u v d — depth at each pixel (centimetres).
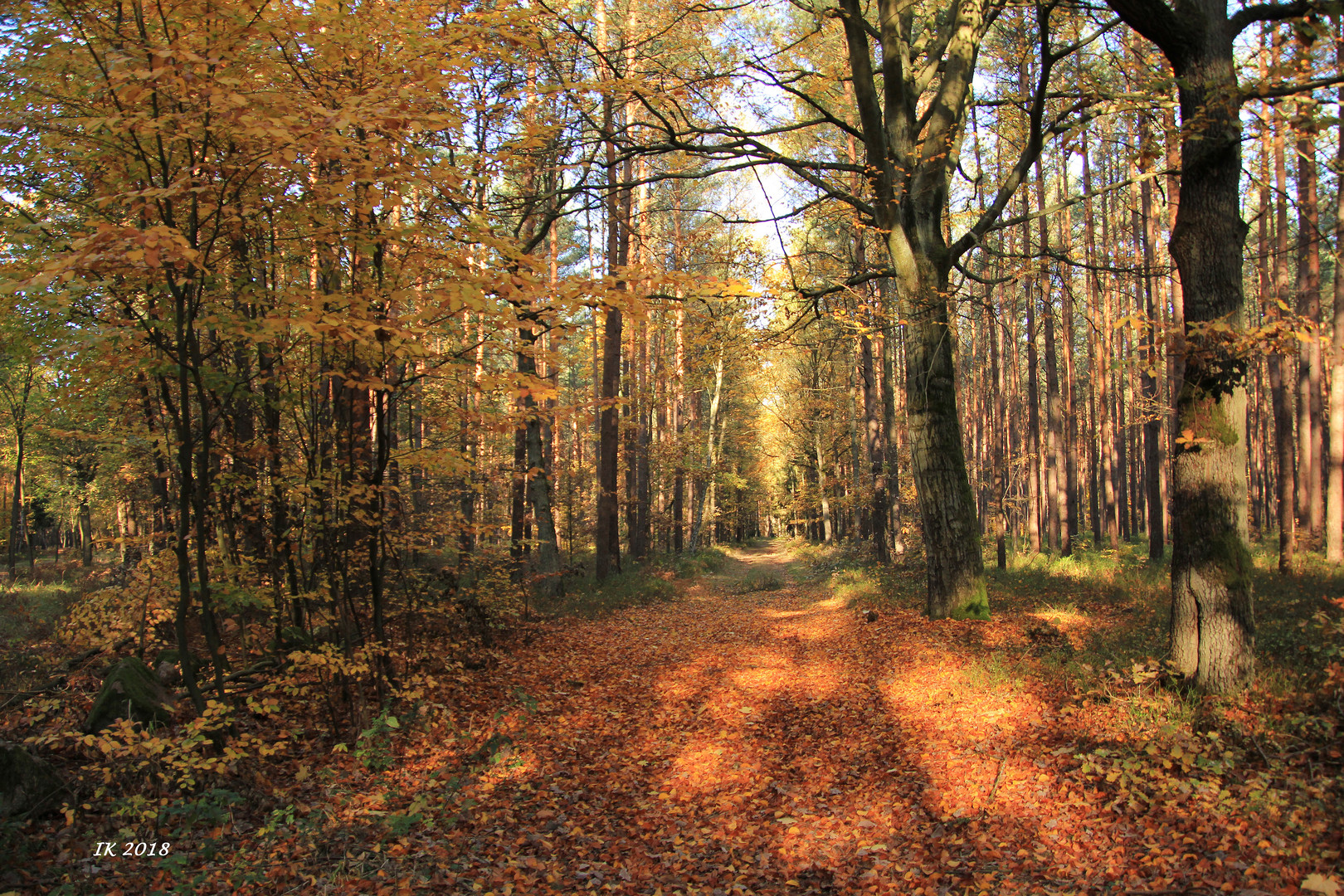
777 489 4325
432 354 551
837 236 1727
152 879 392
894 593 1420
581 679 897
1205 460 590
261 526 723
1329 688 505
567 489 2033
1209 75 586
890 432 2091
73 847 414
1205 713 540
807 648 1036
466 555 953
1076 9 890
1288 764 445
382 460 608
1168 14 590
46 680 687
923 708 695
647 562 2409
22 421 1498
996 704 672
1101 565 1652
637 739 682
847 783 550
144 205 427
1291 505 1238
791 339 1234
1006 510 2550
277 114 420
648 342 2462
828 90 1173
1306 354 1700
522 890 411
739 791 554
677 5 995
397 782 556
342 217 541
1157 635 793
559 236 2414
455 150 702
